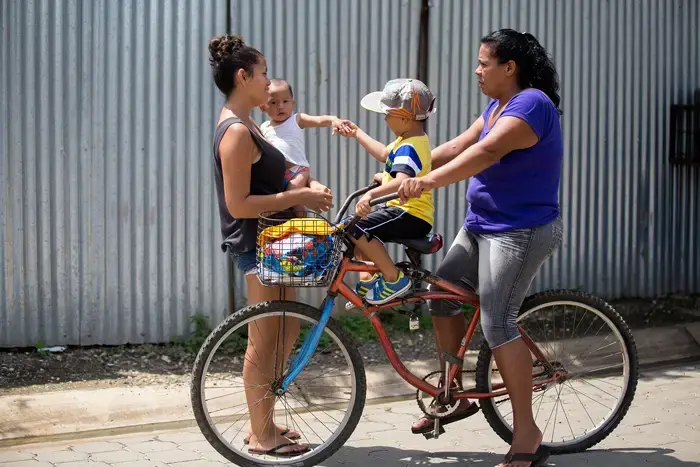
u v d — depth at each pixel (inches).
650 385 217.5
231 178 150.9
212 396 200.8
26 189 221.8
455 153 170.1
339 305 251.8
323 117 189.3
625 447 172.7
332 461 164.7
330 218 249.4
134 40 226.7
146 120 229.1
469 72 262.2
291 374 158.4
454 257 163.2
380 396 209.5
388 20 251.6
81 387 203.0
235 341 232.4
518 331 155.6
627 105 285.7
